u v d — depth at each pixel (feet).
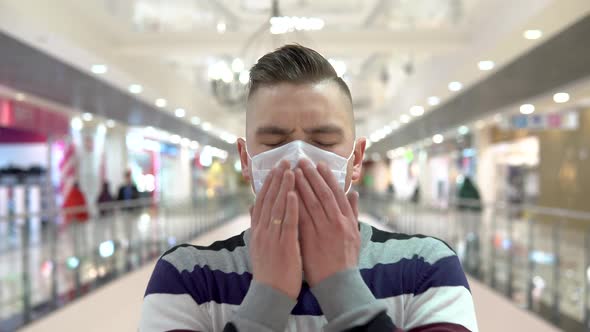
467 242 23.99
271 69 2.81
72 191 28.99
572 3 13.73
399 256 3.03
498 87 25.86
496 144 49.67
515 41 17.51
